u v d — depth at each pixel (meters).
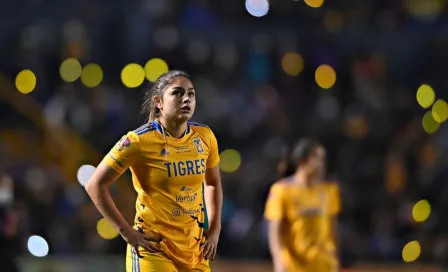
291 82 52.53
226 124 48.31
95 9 52.84
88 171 41.47
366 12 55.72
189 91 18.00
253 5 54.03
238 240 40.69
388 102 52.34
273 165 45.66
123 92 49.81
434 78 54.91
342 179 46.75
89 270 33.62
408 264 38.59
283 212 25.14
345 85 53.03
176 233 17.95
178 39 52.69
